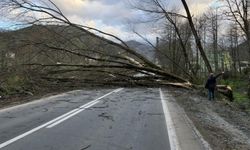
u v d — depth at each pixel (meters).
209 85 24.55
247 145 10.55
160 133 10.79
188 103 20.67
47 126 11.46
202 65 66.38
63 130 10.89
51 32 27.50
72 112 14.81
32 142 9.18
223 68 81.88
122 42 31.48
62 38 28.03
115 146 8.96
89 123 12.26
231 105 23.59
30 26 26.34
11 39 25.53
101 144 9.13
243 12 43.00
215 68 73.12
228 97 28.55
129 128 11.48
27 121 12.38
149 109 16.48
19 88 22.69
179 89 29.97
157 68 32.16
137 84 30.84
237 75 72.12
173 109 16.88
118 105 17.66
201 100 23.36
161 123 12.63
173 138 10.10
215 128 13.02
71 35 28.67
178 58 58.69
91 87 28.83
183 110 16.84
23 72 24.52
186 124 12.70
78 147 8.75
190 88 30.23
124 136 10.19
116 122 12.59
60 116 13.66
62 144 9.03
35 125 11.62
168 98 22.27
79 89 26.81
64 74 29.20
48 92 23.70
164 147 8.99
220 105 22.33
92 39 30.30
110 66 29.53
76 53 29.11
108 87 29.53
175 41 57.03
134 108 16.69
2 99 19.22
